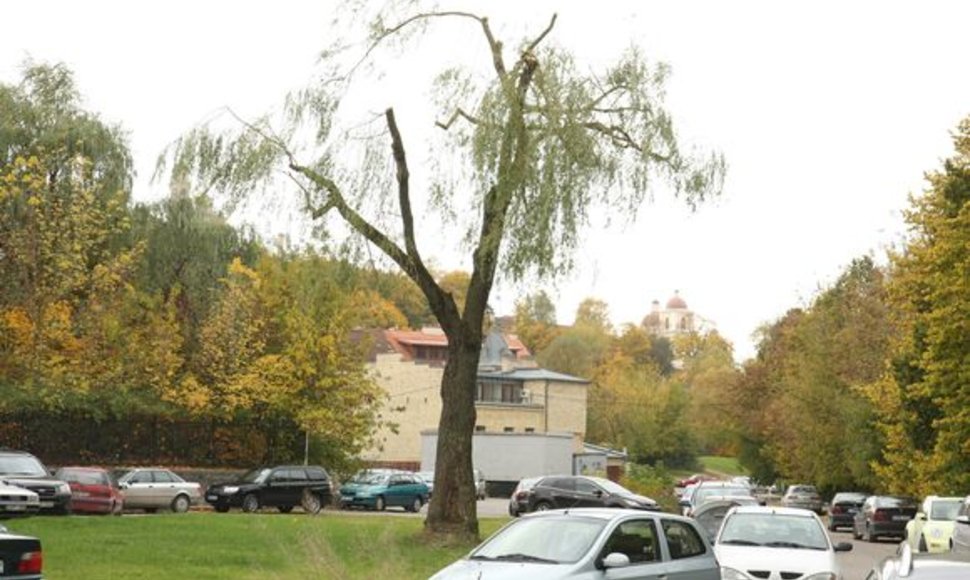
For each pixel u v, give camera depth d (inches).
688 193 1081.4
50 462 1786.4
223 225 1983.3
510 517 1771.7
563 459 2719.0
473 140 1024.9
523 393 3427.7
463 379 1144.8
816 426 2415.1
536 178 1023.0
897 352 1777.8
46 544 982.4
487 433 2719.0
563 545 530.3
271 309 2023.9
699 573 564.7
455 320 1141.1
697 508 1227.9
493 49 1077.8
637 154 1065.5
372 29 1081.4
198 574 834.8
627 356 5260.8
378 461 3061.0
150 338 1936.5
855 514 1894.7
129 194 1930.4
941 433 1465.3
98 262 1875.0
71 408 1804.9
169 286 1984.5
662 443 4446.4
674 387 4515.3
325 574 754.2
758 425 3117.6
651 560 547.5
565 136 1029.2
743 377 3240.7
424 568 912.9
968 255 1379.2
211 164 1078.4
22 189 1736.0
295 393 2006.6
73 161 1798.7
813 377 2433.6
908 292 1611.7
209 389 1967.3
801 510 765.9
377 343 3484.3
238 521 1285.7
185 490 1713.8
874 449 2203.5
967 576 282.7
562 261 1026.7
